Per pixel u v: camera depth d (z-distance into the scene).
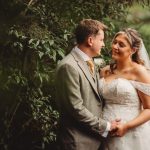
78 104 4.35
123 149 4.63
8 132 5.51
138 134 4.68
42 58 5.34
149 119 4.65
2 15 5.21
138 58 4.73
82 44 4.48
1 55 5.24
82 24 4.46
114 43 4.69
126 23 6.39
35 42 5.11
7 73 5.25
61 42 5.35
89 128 4.43
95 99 4.53
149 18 8.48
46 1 5.50
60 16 5.56
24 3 5.30
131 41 4.63
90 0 5.74
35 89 5.41
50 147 5.75
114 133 4.60
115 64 4.80
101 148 4.70
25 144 5.68
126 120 4.64
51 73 5.48
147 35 7.41
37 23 5.32
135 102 4.67
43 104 5.49
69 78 4.35
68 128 4.46
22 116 5.57
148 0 6.08
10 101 5.40
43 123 5.52
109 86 4.68
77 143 4.45
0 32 5.16
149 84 4.63
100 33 4.46
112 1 5.88
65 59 4.44
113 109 4.67
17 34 5.09
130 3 6.04
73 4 5.63
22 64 5.27
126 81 4.67
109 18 6.04
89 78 4.46
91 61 4.52
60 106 4.46
